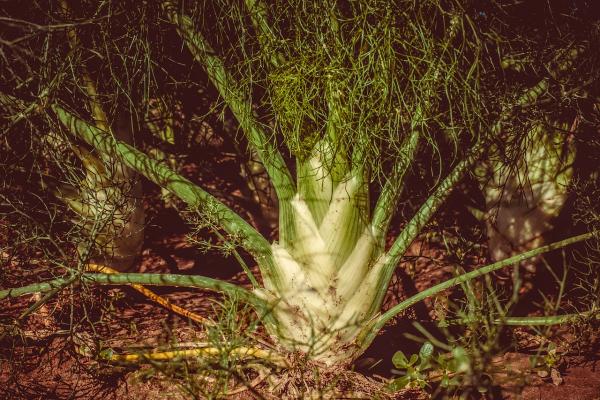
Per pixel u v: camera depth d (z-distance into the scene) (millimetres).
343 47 674
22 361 726
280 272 697
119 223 872
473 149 719
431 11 735
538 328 736
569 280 885
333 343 697
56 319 803
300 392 683
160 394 684
